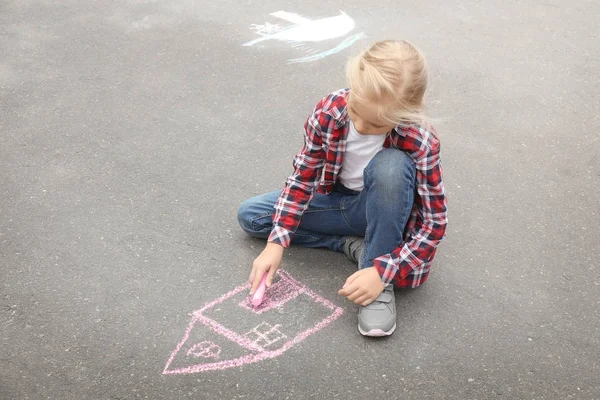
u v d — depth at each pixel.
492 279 2.58
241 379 2.18
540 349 2.31
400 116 2.04
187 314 2.40
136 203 2.90
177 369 2.20
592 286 2.56
